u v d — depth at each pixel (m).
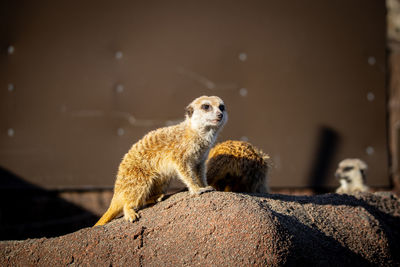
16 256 4.16
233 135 8.54
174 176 4.68
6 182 8.12
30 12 8.34
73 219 8.18
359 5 8.89
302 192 8.61
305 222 4.29
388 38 9.20
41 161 8.24
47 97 8.33
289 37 8.70
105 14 8.48
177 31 8.57
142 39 8.52
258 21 8.66
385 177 8.80
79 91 8.40
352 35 8.86
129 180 4.49
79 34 8.42
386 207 5.23
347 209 4.76
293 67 8.70
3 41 8.27
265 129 8.61
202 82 8.56
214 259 3.61
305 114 8.69
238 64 8.63
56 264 4.00
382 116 8.87
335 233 4.36
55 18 8.38
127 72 8.49
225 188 5.47
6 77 8.26
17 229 8.00
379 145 8.82
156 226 4.01
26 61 8.31
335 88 8.77
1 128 8.21
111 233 4.04
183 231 3.86
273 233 3.63
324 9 8.80
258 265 3.49
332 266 3.98
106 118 8.41
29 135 8.27
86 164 8.31
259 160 5.36
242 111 8.59
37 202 8.15
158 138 4.62
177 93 8.53
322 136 8.70
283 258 3.56
